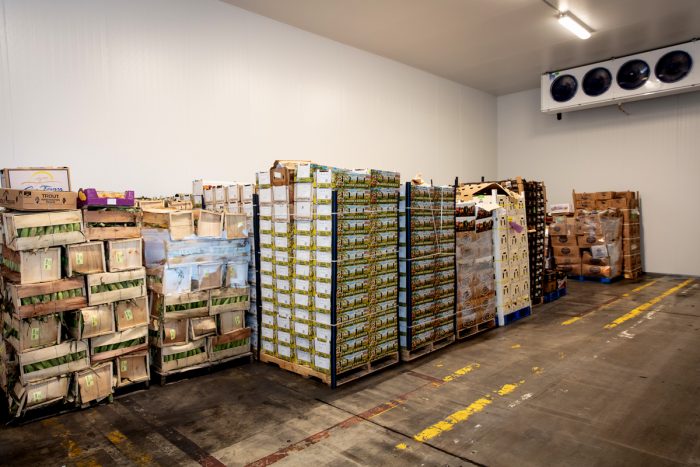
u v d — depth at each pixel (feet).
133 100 19.88
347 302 14.37
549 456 10.12
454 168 39.24
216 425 11.81
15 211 12.78
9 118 16.66
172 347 14.76
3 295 13.17
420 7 24.23
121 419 12.23
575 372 15.28
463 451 10.38
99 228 13.37
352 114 30.04
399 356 16.52
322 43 27.96
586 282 32.86
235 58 23.54
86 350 12.98
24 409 11.90
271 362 16.78
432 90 36.73
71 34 18.07
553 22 26.71
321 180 14.19
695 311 23.32
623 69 32.83
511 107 43.88
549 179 41.63
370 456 10.19
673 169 34.88
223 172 23.12
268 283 16.60
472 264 19.57
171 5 21.03
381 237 15.43
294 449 10.54
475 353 17.51
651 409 12.40
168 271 14.55
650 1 24.30
